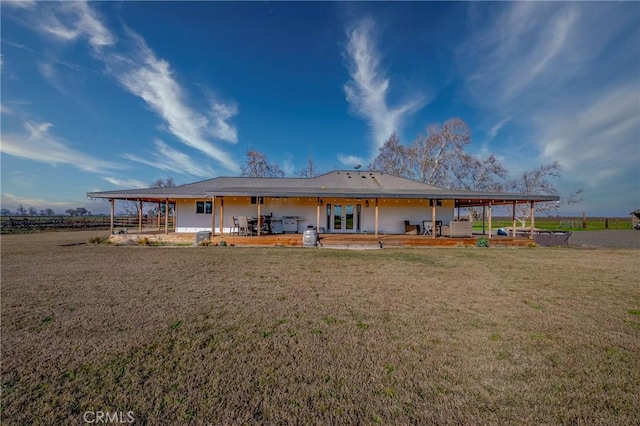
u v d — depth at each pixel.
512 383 2.25
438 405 1.97
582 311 4.00
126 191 13.32
